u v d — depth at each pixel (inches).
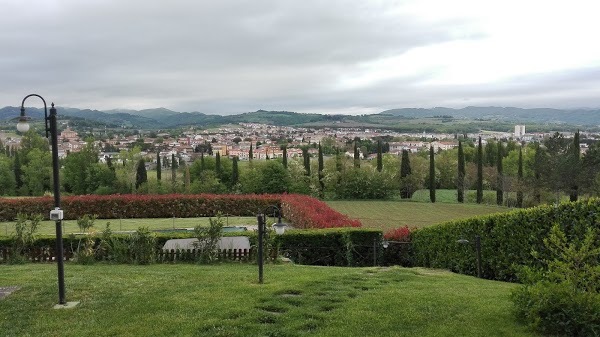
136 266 479.8
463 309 272.5
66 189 2279.8
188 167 2320.4
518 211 424.5
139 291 325.1
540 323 225.9
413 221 1449.3
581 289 231.0
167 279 373.7
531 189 1886.1
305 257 620.7
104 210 1147.9
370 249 633.6
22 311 277.0
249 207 1222.3
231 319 257.4
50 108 289.3
